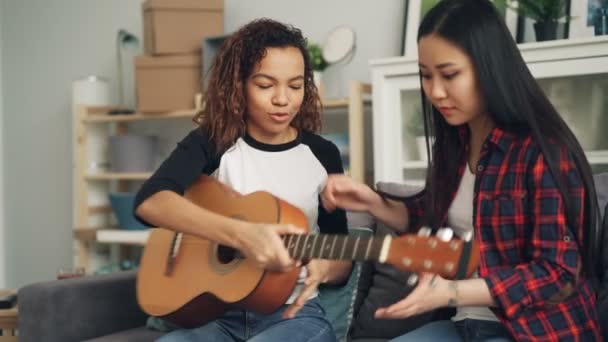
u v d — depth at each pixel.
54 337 1.80
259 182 1.47
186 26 2.81
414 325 1.67
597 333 1.17
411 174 2.25
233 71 1.46
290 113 1.44
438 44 1.16
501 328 1.24
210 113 1.50
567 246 1.12
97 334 1.87
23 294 1.82
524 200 1.17
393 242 1.07
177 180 1.43
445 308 1.49
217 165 1.51
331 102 2.52
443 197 1.32
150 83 2.84
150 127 3.28
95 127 3.19
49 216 3.56
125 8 3.31
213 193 1.46
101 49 3.38
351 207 1.44
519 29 2.26
